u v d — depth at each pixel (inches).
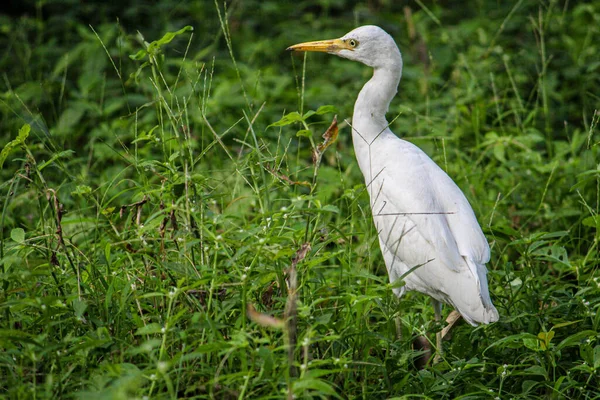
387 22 729.6
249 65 672.4
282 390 260.4
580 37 680.4
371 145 404.2
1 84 627.5
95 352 281.9
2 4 747.4
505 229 367.6
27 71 618.8
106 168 545.6
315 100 603.5
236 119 576.7
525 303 374.6
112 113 607.5
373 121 408.2
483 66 601.3
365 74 636.7
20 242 313.9
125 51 645.3
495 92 542.9
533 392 331.9
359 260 412.2
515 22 700.0
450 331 390.9
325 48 420.8
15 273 302.0
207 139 545.0
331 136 327.0
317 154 322.7
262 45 667.4
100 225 343.6
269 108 577.9
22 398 261.4
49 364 283.4
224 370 286.4
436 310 379.6
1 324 298.4
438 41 686.5
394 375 317.7
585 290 345.4
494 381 332.2
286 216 309.0
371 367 314.5
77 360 284.8
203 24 719.7
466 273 349.4
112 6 733.9
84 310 279.3
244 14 754.8
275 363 272.2
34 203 455.2
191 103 564.7
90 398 228.5
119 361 286.2
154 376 251.6
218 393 278.4
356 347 313.7
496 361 344.5
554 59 657.6
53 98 617.3
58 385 269.4
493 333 359.6
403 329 372.2
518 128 534.6
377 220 384.8
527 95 629.3
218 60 655.1
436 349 335.3
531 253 368.8
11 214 448.8
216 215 313.7
